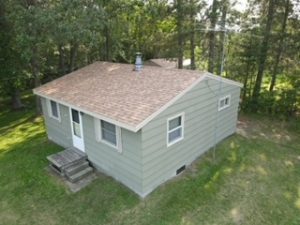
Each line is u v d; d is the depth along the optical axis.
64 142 10.07
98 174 8.30
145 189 7.14
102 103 7.67
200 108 8.59
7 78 15.30
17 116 15.40
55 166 8.54
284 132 11.87
